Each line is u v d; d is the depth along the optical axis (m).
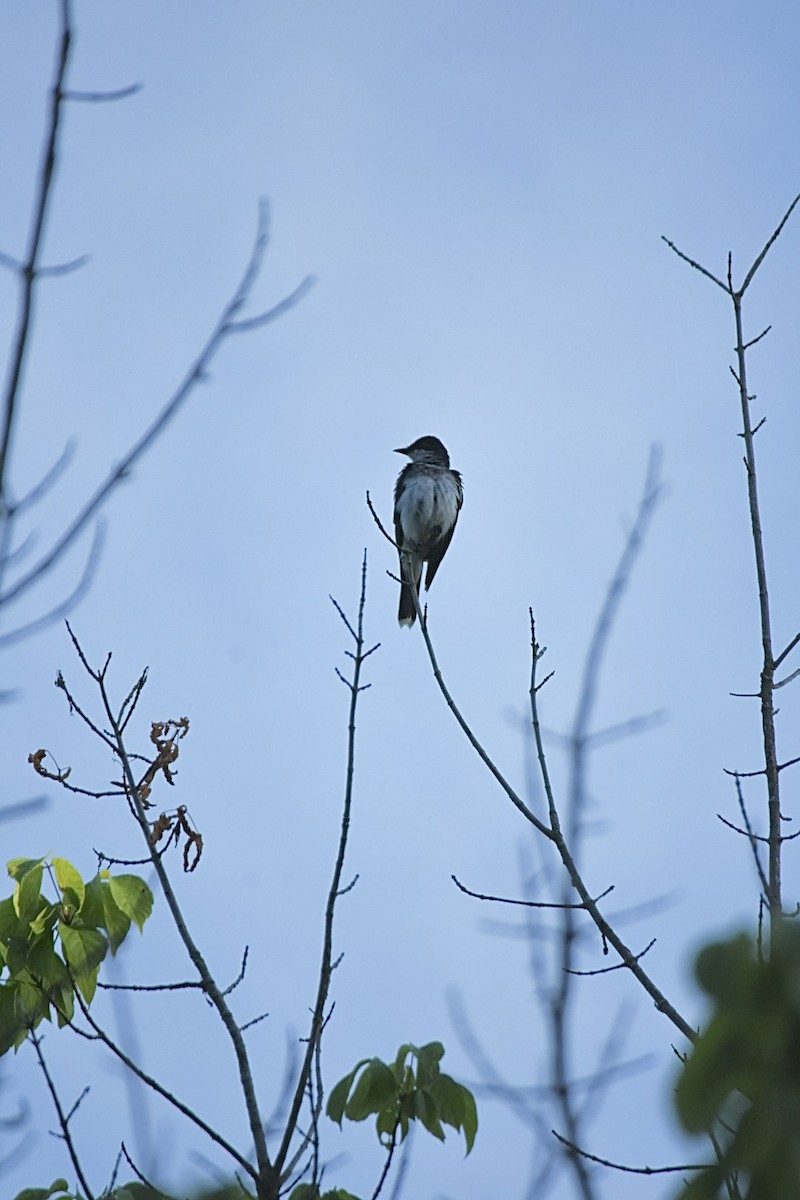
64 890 9.48
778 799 9.92
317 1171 8.30
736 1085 5.30
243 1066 8.98
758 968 5.43
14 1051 8.99
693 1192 5.38
